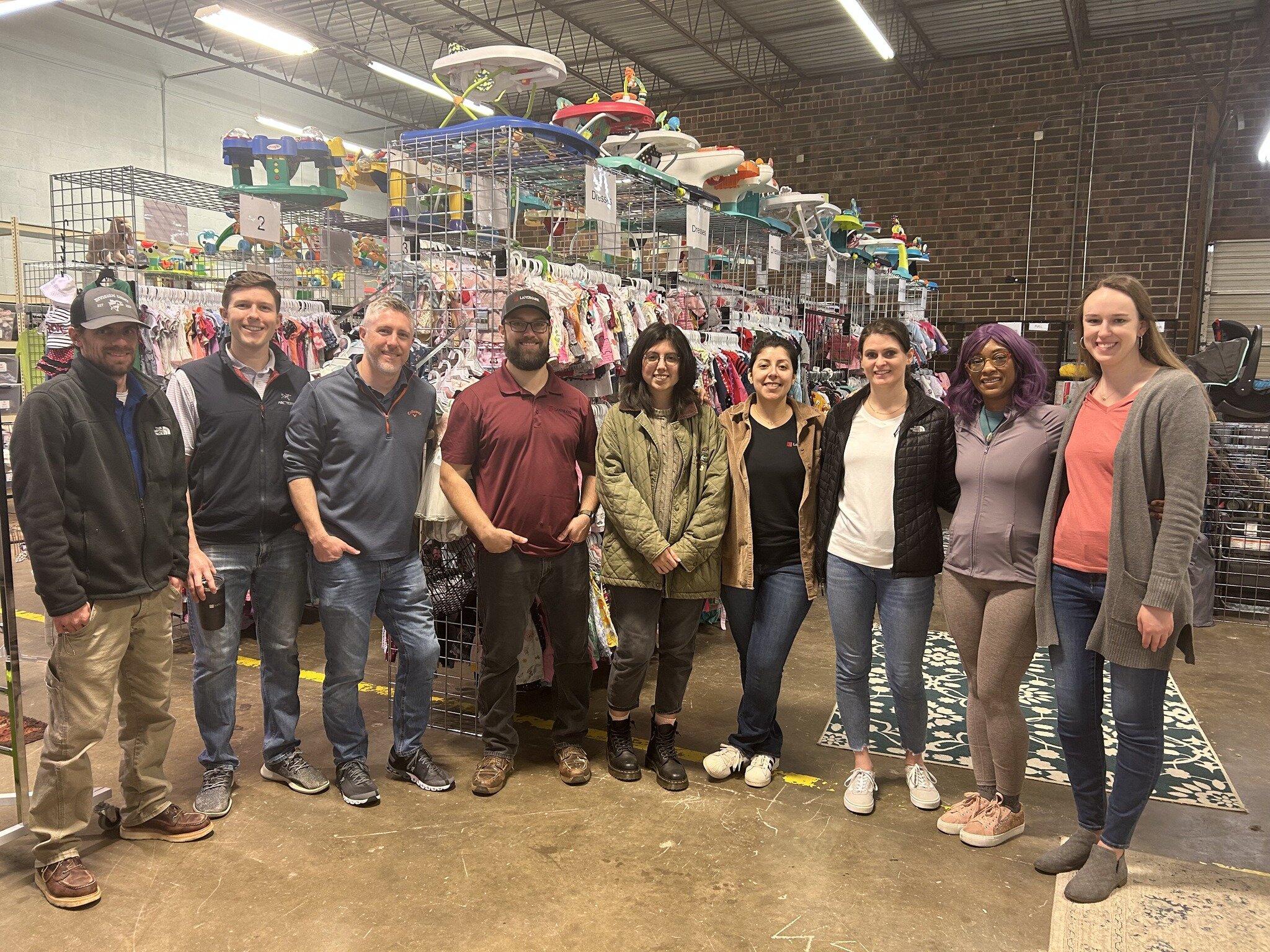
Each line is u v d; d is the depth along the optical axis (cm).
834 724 338
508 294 322
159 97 1091
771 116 1120
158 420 225
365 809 263
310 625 457
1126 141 941
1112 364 206
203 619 243
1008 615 232
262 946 198
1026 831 255
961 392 241
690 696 366
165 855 235
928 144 1032
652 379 269
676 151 447
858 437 258
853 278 707
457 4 959
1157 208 931
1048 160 974
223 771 264
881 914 213
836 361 622
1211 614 479
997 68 993
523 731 328
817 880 227
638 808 266
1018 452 229
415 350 337
